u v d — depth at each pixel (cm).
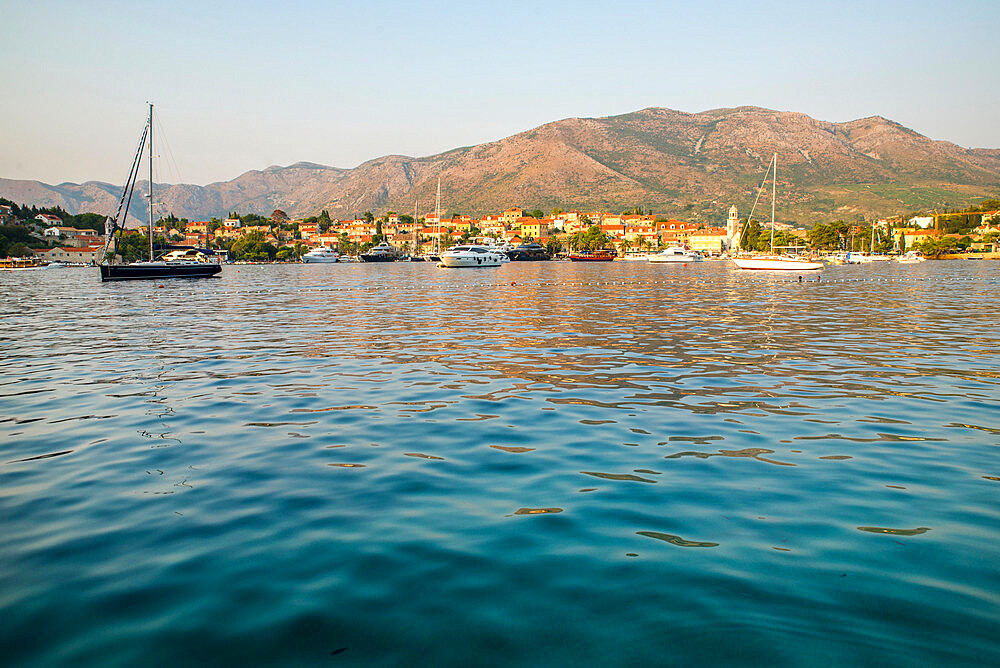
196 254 8119
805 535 589
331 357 1705
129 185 7200
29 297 4506
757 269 9494
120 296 4597
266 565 540
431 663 404
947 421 1015
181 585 509
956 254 17262
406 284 6222
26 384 1356
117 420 1050
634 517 633
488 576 515
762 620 446
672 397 1198
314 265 15588
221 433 966
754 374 1434
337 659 410
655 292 4669
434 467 799
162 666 406
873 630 434
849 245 18250
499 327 2402
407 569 529
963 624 440
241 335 2220
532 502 678
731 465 798
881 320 2616
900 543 571
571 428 981
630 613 457
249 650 421
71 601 488
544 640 427
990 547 562
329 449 880
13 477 775
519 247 16925
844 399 1177
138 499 698
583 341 1994
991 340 1992
